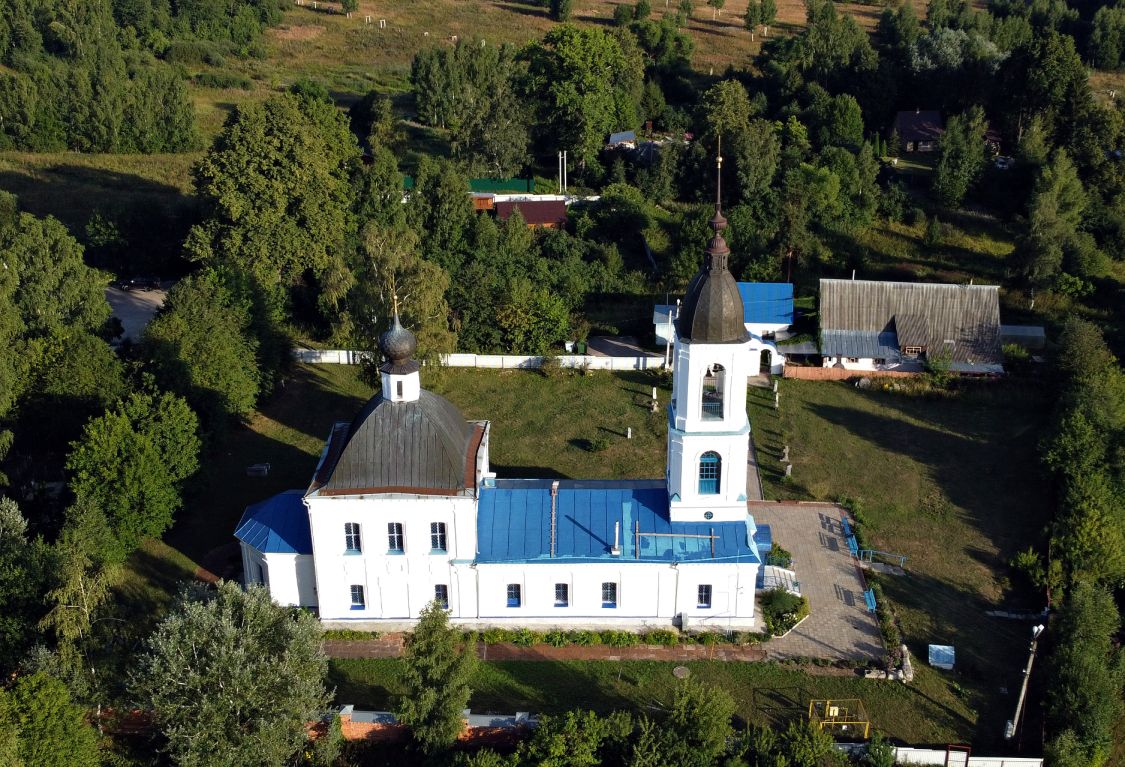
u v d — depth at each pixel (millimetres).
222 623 58469
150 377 86062
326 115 129875
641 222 141000
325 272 110250
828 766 59969
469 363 110875
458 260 124000
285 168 113000
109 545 74375
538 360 109875
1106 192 140250
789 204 130500
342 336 99062
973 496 88562
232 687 56875
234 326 96125
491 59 179875
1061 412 92438
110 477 75625
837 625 72625
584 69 158000
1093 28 193375
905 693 66875
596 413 101625
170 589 75750
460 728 60438
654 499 72188
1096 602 69688
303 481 89438
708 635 70688
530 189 154000
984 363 106625
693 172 152000
